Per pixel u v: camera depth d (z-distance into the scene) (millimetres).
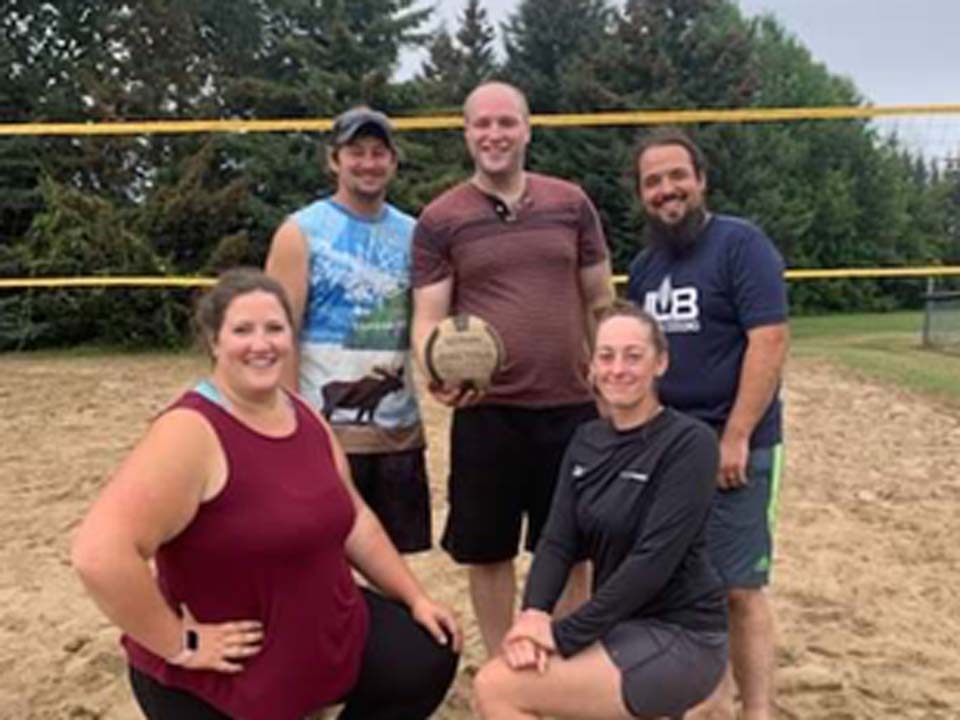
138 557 2363
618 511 2783
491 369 3320
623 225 24094
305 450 2643
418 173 20516
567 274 3521
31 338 17578
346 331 3543
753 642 3326
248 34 23203
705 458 2752
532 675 2697
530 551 3684
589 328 3723
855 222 32562
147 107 19547
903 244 34094
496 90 3420
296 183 19484
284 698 2600
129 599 2359
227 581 2510
